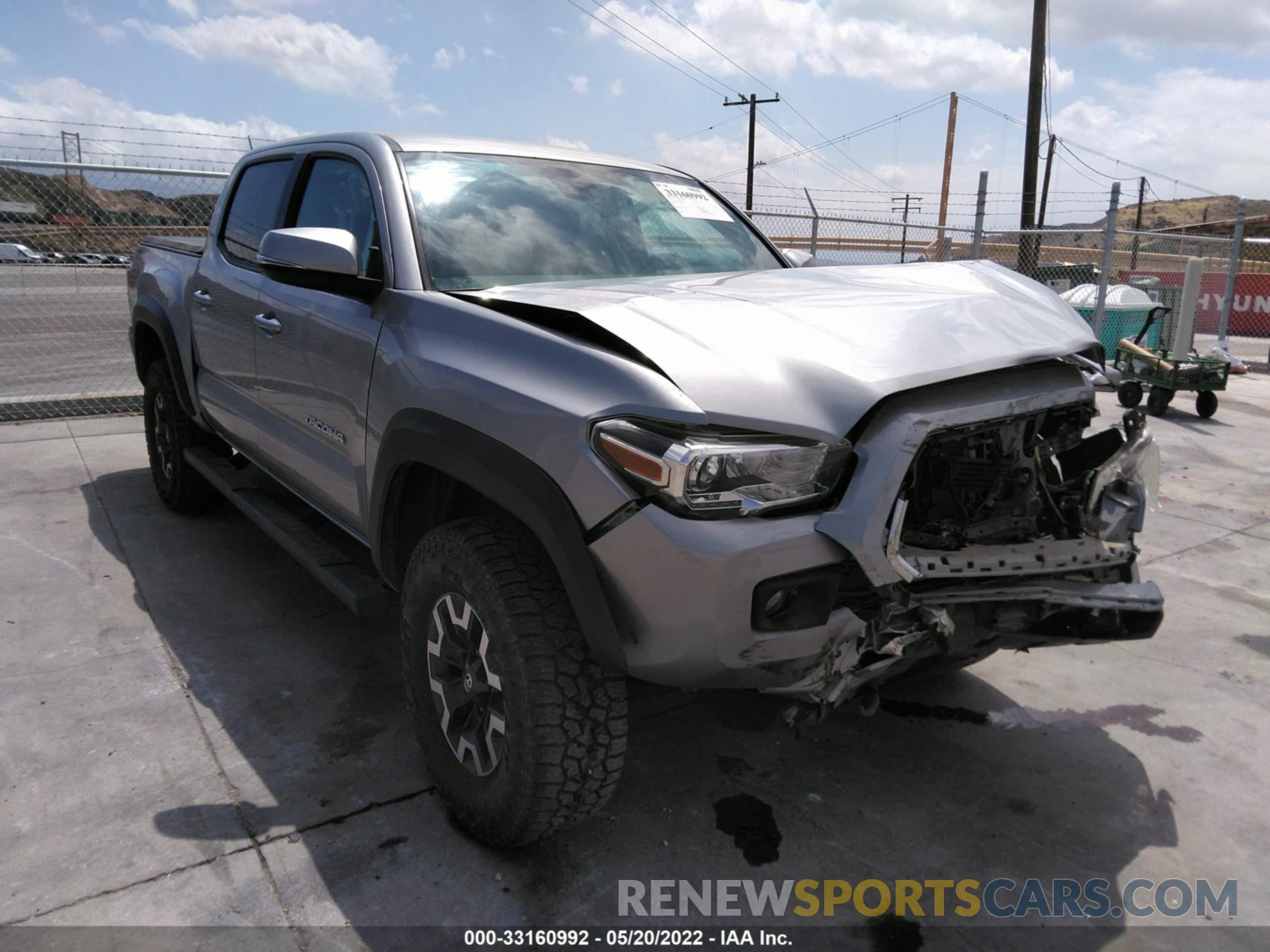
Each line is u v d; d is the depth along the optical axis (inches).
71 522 180.1
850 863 91.3
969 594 83.4
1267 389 430.3
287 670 124.2
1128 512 96.0
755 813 98.3
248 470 165.2
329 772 101.6
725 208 145.7
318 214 125.5
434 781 95.5
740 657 74.8
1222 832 98.0
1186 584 170.1
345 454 109.6
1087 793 104.4
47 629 133.7
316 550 123.1
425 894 84.0
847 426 76.1
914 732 116.5
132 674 121.6
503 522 86.7
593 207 123.9
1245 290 748.0
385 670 125.2
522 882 86.2
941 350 84.2
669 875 88.3
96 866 85.3
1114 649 142.5
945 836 95.9
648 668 76.4
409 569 93.4
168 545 169.2
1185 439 305.1
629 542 73.6
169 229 297.3
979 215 440.8
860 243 427.5
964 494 91.7
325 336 111.0
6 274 291.6
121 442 248.1
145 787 97.7
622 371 76.8
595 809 85.1
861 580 79.7
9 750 103.3
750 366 78.6
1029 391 87.4
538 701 79.5
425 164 115.2
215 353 149.7
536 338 84.1
